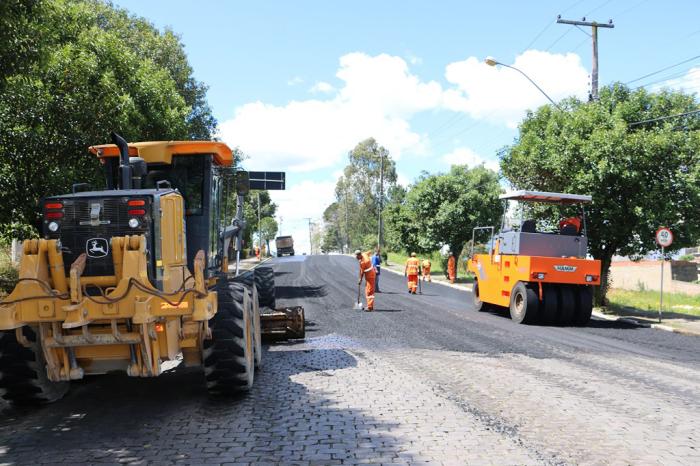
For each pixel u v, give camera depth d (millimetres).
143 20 27453
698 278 36062
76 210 5680
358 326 12758
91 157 14898
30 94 13320
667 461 4594
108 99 14859
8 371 5867
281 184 22188
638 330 13609
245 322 6332
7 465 4508
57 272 5445
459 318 14617
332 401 6344
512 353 9602
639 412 6039
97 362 5695
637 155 16062
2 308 5207
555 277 13922
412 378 7527
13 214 14078
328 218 128500
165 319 5512
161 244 5785
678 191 16250
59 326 5395
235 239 9156
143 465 4480
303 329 10562
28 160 13820
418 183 35281
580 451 4797
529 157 17969
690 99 17609
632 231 16984
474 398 6516
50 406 6273
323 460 4555
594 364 8789
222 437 5129
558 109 19094
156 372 5547
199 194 7562
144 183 7543
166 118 17438
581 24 21062
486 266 16562
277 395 6621
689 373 8312
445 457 4621
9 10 8562
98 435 5230
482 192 33312
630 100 17906
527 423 5570
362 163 88250
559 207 16953
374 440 5035
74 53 14938
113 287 5566
